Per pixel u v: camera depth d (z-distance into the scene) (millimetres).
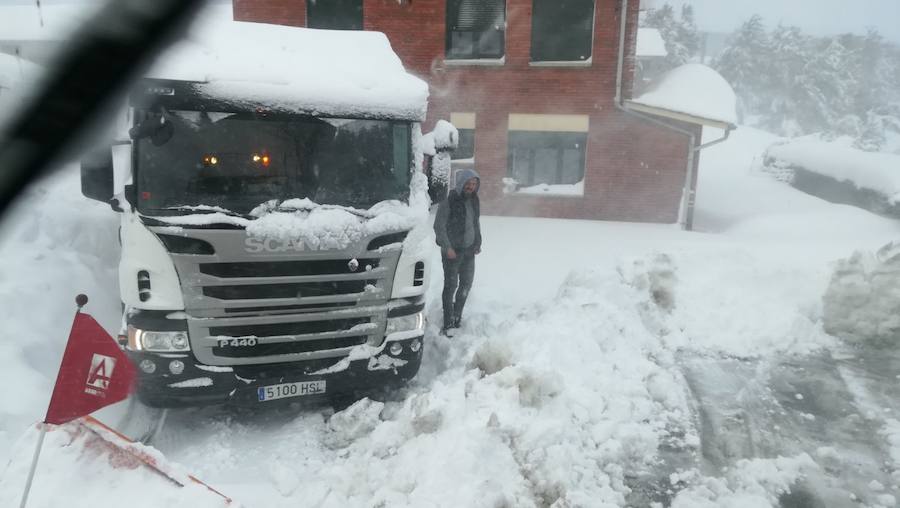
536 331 5312
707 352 5664
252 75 4359
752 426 4355
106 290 6223
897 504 3480
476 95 14812
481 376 4816
